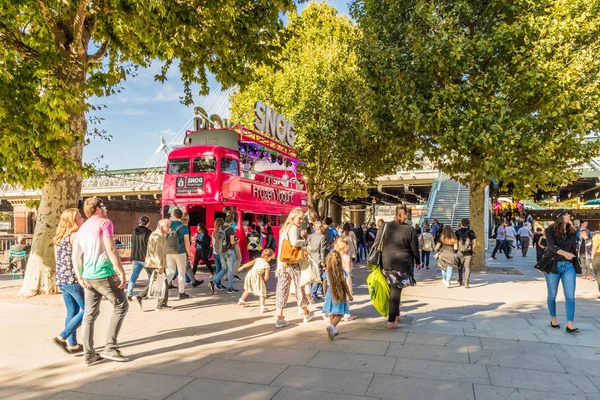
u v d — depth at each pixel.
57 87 7.69
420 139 13.88
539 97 12.10
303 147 24.25
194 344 5.52
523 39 11.95
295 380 4.21
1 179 7.92
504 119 11.86
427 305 8.21
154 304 8.31
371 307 8.02
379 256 6.47
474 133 11.98
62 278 5.02
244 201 15.98
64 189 9.30
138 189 39.25
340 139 24.06
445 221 25.72
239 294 9.57
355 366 4.62
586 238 13.03
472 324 6.63
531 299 8.86
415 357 4.95
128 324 6.64
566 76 11.08
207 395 3.86
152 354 5.11
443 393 3.89
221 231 9.97
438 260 10.69
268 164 18.67
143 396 3.85
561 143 12.08
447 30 12.23
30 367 4.70
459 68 11.97
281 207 19.50
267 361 4.81
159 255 7.62
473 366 4.63
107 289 4.78
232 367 4.61
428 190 40.12
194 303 8.45
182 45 9.55
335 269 5.75
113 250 4.75
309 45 25.64
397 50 12.86
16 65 7.63
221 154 14.84
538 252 7.79
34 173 8.15
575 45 12.35
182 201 14.70
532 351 5.19
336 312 5.70
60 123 7.57
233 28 10.05
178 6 8.35
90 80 8.36
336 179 27.05
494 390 3.96
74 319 5.09
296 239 6.46
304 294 6.82
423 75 12.84
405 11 13.48
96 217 4.87
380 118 14.05
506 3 12.26
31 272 9.07
